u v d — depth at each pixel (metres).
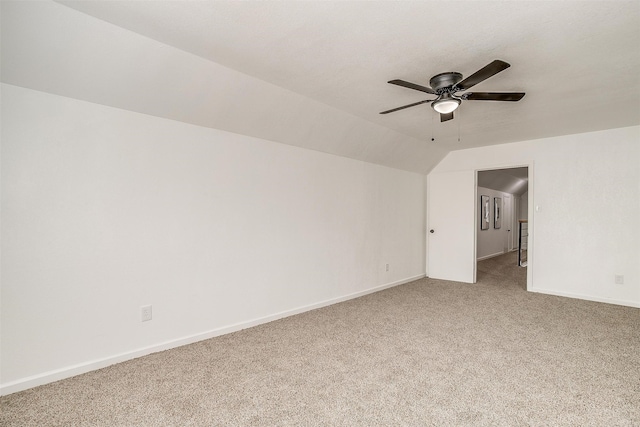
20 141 1.98
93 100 2.23
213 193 2.88
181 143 2.68
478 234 7.46
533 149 4.56
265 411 1.79
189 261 2.73
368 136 4.05
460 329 3.07
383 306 3.88
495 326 3.15
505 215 8.96
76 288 2.18
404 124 3.86
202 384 2.07
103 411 1.78
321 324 3.23
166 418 1.72
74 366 2.17
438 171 5.59
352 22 1.84
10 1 1.61
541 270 4.50
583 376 2.17
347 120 3.58
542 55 2.20
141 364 2.33
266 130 3.18
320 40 2.04
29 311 2.01
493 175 7.32
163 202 2.58
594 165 4.11
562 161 4.34
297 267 3.59
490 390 2.00
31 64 1.91
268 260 3.31
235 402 1.87
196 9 1.72
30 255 2.01
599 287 4.06
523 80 2.60
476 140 4.64
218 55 2.23
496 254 8.38
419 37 1.99
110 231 2.32
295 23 1.85
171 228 2.62
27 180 2.00
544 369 2.27
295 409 1.81
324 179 3.91
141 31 1.94
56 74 2.00
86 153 2.22
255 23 1.85
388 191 4.91
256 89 2.71
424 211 5.72
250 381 2.10
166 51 2.13
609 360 2.41
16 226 1.97
